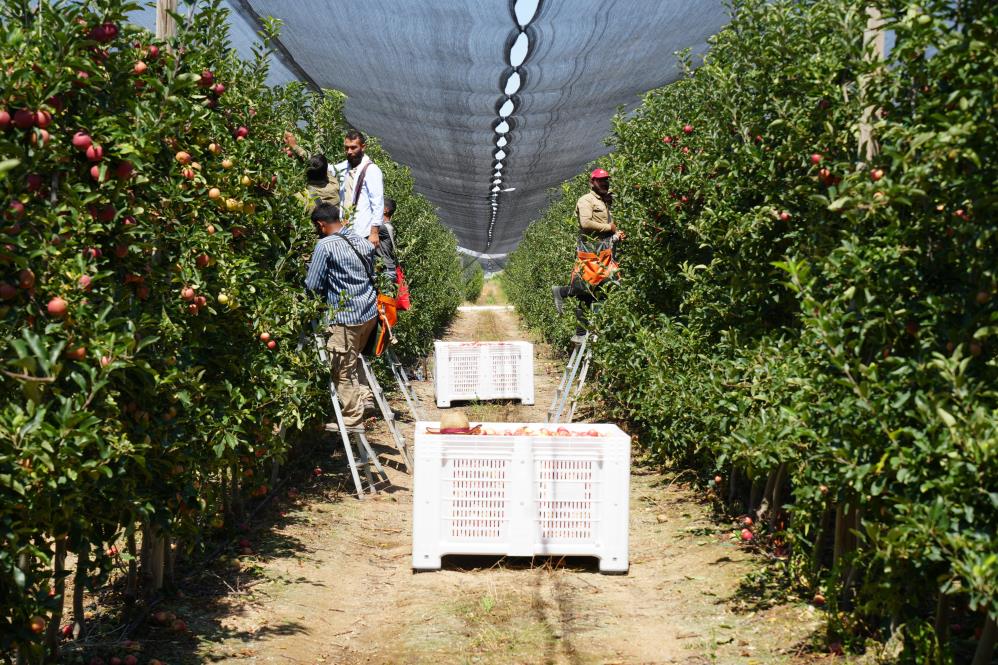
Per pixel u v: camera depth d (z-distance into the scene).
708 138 5.27
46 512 2.80
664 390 6.29
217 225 4.44
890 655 3.51
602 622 4.28
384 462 8.05
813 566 4.23
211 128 4.57
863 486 3.31
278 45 9.34
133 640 3.90
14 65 2.66
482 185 19.83
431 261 17.84
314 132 9.07
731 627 4.10
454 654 3.93
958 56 2.85
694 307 6.14
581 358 9.55
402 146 15.27
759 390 4.34
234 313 4.75
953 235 3.11
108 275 2.97
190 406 3.94
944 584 2.86
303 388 5.63
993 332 2.79
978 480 2.78
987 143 2.84
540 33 8.29
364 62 9.63
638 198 7.21
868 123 3.51
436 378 11.52
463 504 5.12
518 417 10.53
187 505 4.06
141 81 3.46
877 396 3.11
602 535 5.09
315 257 6.82
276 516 6.19
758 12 4.72
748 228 4.59
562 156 16.56
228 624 4.20
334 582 5.01
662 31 8.94
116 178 3.10
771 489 5.32
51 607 2.90
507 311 34.66
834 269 3.41
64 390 2.94
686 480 7.08
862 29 3.79
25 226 2.76
